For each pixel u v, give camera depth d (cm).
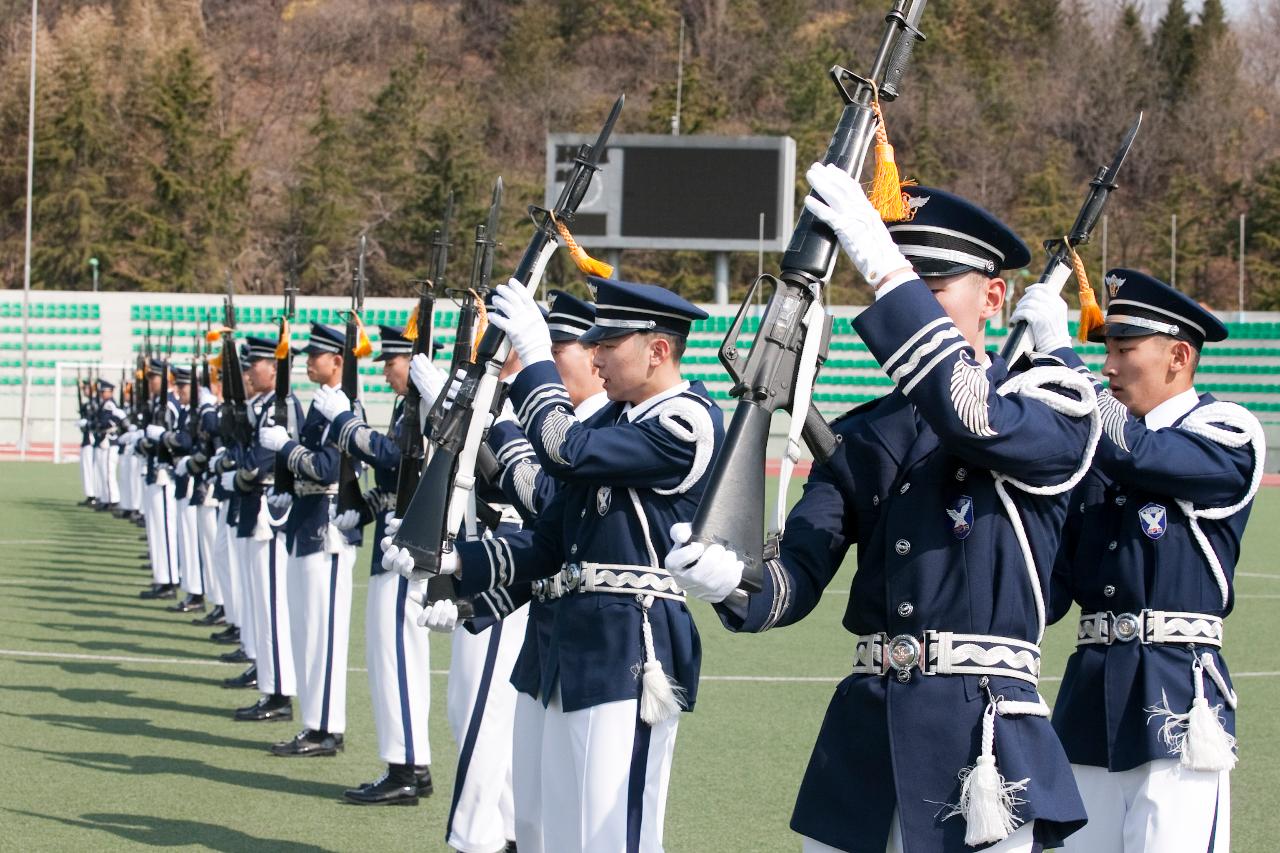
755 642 1284
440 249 707
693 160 3641
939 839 370
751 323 3922
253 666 1091
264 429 909
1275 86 8212
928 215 393
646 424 514
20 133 5947
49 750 884
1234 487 511
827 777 389
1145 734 507
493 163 6512
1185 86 7631
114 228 5844
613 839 506
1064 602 538
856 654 396
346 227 5859
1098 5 8800
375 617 780
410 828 738
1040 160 7231
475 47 8050
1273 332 4034
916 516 382
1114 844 520
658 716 506
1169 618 513
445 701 1028
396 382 827
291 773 843
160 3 7475
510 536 537
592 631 517
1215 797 509
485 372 521
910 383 353
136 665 1166
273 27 7806
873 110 363
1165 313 528
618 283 536
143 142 6016
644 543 518
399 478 679
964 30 8025
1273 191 6309
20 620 1371
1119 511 524
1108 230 6475
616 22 7862
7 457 3903
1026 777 370
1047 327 443
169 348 2327
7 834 714
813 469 408
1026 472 367
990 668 376
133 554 1912
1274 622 1412
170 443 1473
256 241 6019
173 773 838
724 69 7694
